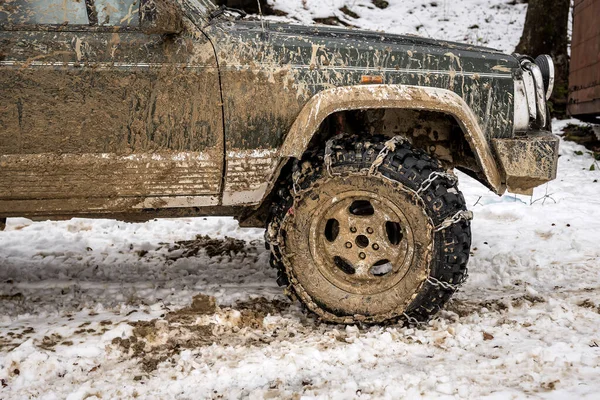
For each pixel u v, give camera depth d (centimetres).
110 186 342
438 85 356
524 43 1202
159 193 345
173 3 338
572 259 493
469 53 367
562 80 1170
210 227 589
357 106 338
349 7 1438
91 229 582
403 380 295
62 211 346
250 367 311
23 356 315
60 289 427
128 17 341
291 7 1360
